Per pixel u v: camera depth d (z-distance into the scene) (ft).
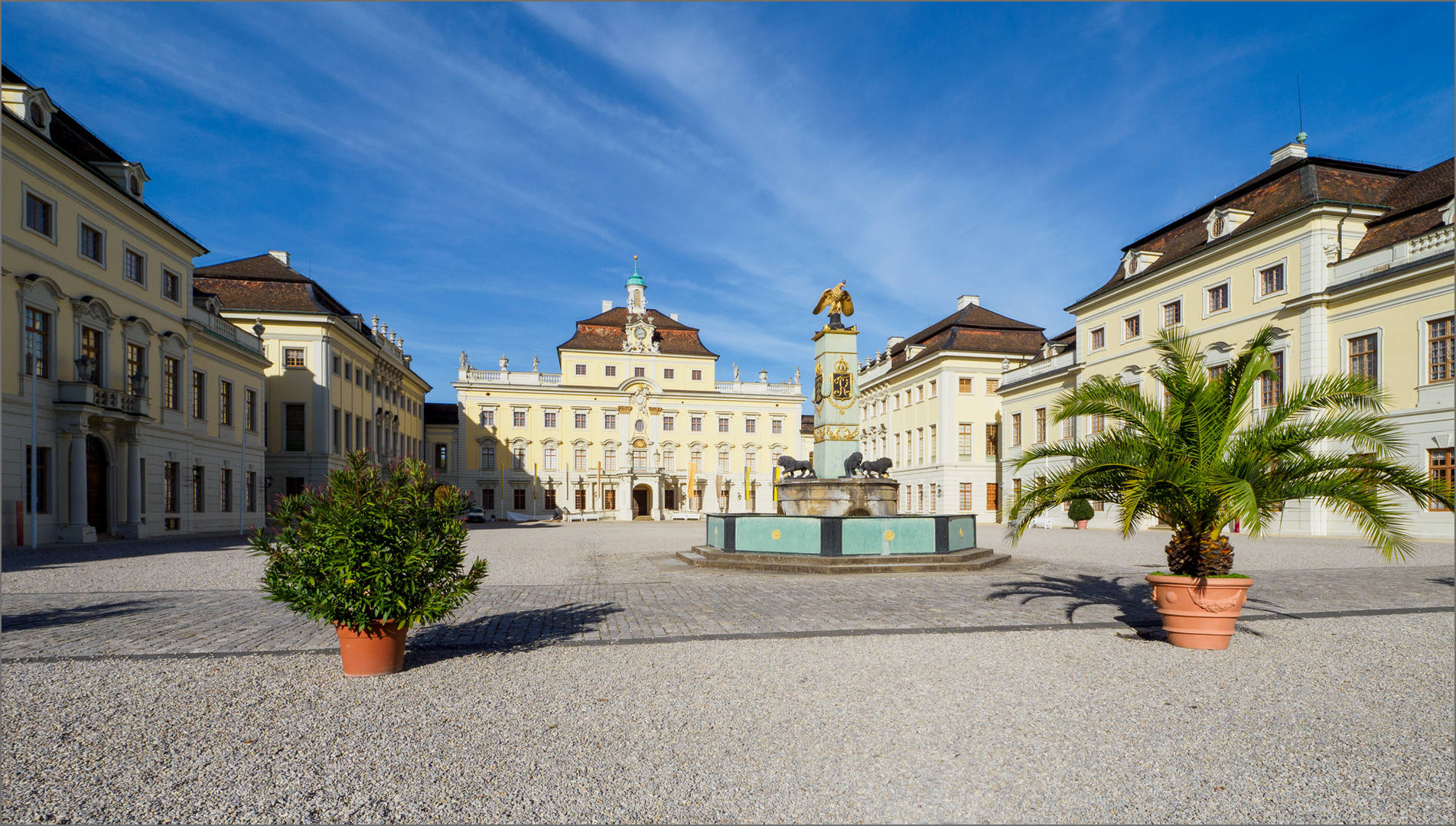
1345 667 25.05
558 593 43.11
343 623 23.61
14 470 78.69
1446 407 82.69
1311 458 27.96
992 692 21.95
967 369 185.16
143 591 44.27
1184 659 26.08
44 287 83.46
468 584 25.54
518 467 242.37
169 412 109.29
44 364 84.33
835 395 64.59
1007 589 44.39
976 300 209.15
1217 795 14.98
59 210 86.69
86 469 88.89
